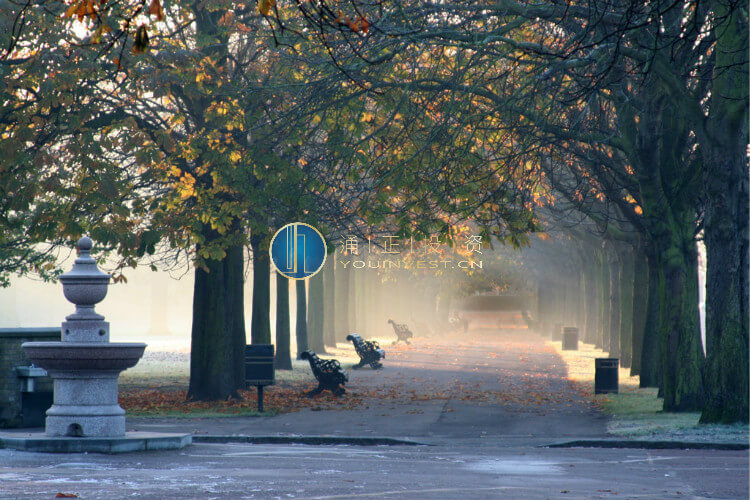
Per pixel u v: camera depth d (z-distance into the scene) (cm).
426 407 8494
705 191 6931
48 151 8094
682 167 8631
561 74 6994
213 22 8956
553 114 7769
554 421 7394
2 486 3434
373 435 6494
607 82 7306
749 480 4256
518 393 9969
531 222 8294
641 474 4466
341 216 8750
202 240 8288
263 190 8238
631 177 8631
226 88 8394
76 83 7619
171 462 4438
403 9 6794
